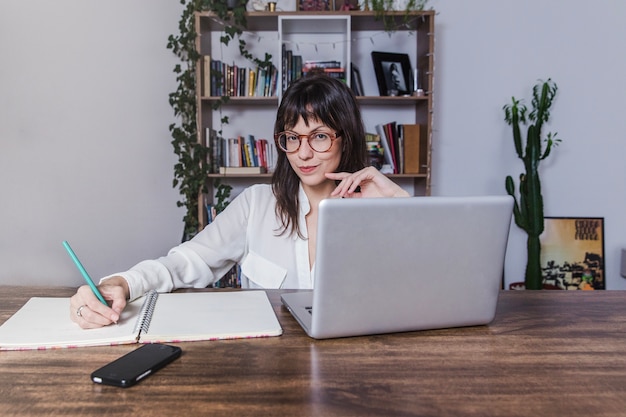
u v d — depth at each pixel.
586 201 3.23
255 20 2.88
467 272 0.87
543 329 0.90
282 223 1.41
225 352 0.77
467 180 3.21
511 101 3.17
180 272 1.25
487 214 0.85
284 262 1.41
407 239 0.81
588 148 3.21
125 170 2.93
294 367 0.72
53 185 2.79
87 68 2.82
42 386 0.65
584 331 0.89
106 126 2.88
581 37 3.14
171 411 0.58
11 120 2.71
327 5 2.87
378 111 3.15
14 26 2.69
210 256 1.35
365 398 0.62
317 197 1.41
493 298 0.90
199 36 2.76
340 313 0.81
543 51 3.15
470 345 0.82
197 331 0.84
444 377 0.69
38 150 2.76
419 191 3.08
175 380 0.67
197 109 2.81
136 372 0.67
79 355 0.76
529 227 2.94
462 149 3.19
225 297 1.06
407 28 3.06
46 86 2.76
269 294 1.14
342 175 1.30
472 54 3.14
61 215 2.81
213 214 2.89
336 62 2.88
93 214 2.88
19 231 2.75
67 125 2.80
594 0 3.12
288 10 3.03
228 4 2.80
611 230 3.23
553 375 0.70
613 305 1.07
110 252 2.92
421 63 3.00
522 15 3.13
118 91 2.89
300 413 0.58
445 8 3.11
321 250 0.78
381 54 3.00
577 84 3.17
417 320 0.87
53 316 0.92
